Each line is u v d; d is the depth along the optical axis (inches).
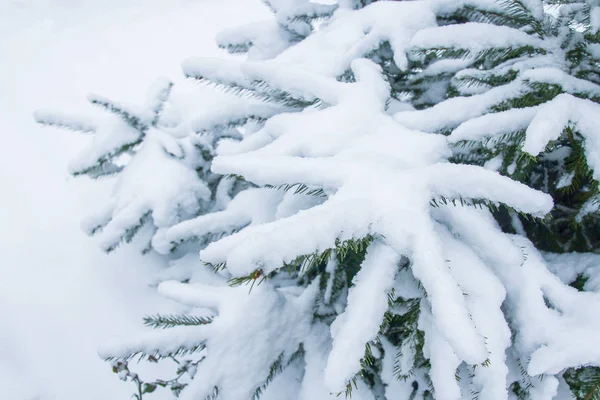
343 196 20.7
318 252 19.0
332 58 30.7
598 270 25.8
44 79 77.6
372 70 28.0
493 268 24.3
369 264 21.0
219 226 34.9
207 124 32.6
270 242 18.2
